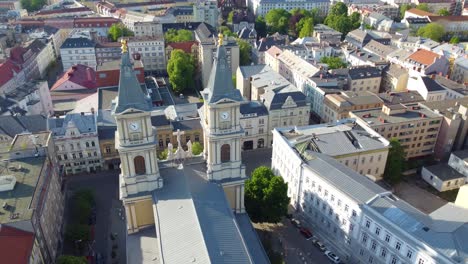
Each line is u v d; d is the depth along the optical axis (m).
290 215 115.94
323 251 103.19
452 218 85.44
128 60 74.31
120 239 107.56
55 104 179.50
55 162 116.12
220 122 83.44
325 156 111.88
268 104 153.38
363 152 119.44
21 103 151.88
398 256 85.75
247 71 189.00
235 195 93.12
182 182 86.31
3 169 101.56
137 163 83.44
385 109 145.12
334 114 161.75
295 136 123.56
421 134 143.38
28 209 87.12
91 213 116.19
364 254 95.06
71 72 196.62
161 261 69.00
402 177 138.12
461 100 158.25
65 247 104.81
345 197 96.06
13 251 79.19
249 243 85.12
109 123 141.75
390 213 88.00
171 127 141.88
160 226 76.31
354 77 187.62
